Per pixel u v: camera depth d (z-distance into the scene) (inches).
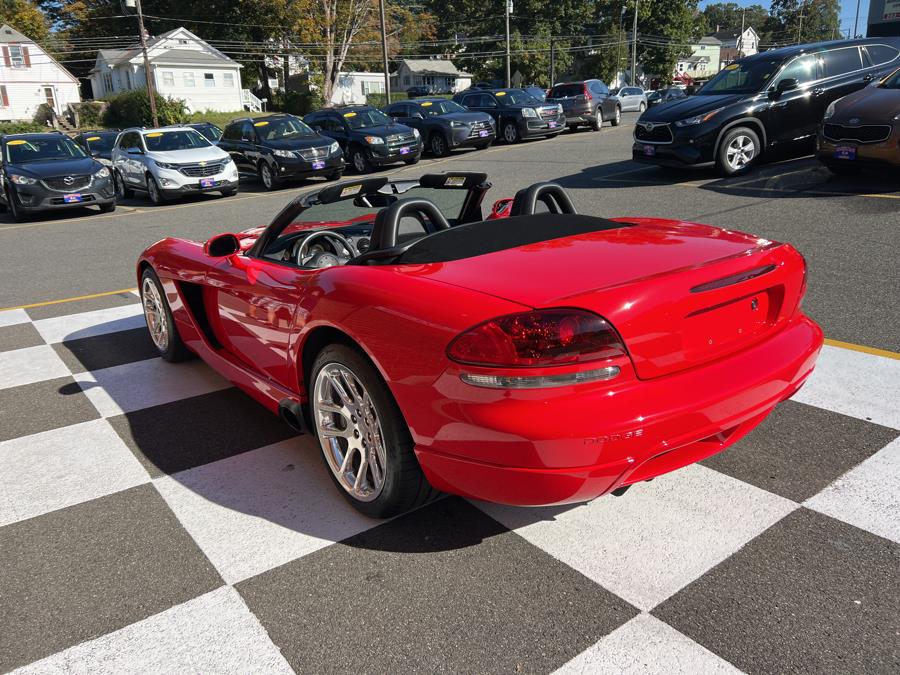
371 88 2888.8
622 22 3085.6
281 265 131.0
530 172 547.2
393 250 107.4
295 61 2509.8
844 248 251.3
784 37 4950.8
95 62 2645.2
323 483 121.5
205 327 162.6
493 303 85.4
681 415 85.1
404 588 92.9
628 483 87.5
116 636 87.4
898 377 146.8
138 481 126.1
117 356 197.9
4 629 90.0
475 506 111.7
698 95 457.4
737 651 78.5
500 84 2965.1
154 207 581.3
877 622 81.4
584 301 82.6
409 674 78.6
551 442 80.7
